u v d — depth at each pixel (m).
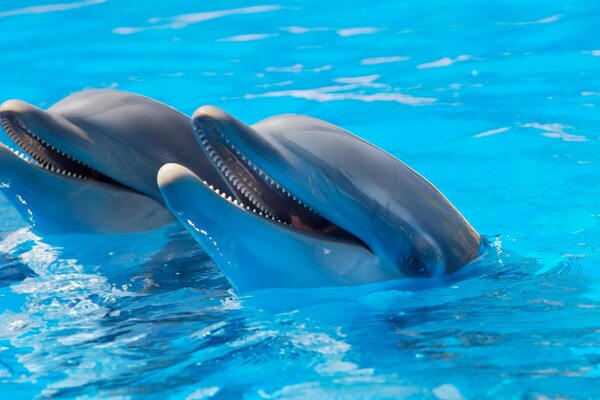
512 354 4.75
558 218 7.21
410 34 13.34
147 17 14.92
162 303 5.66
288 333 5.13
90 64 12.87
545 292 5.57
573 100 10.42
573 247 6.48
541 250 6.43
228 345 5.05
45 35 14.34
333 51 12.86
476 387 4.42
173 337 5.20
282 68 12.27
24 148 6.42
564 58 11.88
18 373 4.89
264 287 5.46
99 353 5.06
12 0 16.27
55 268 6.21
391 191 5.45
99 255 6.35
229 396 4.52
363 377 4.61
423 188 5.65
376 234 5.38
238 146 5.08
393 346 4.92
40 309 5.67
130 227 6.55
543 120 9.85
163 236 6.55
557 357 4.69
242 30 13.97
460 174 8.52
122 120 6.42
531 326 5.08
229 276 5.46
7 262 6.38
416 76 11.66
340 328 5.16
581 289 5.62
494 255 6.16
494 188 8.09
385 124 10.07
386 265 5.47
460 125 9.87
